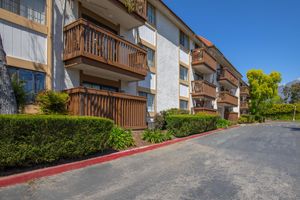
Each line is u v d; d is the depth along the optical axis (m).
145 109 12.76
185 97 21.56
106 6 11.57
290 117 51.19
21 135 5.36
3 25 7.97
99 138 7.32
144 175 6.01
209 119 18.41
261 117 43.56
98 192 4.72
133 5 12.15
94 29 9.95
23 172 5.49
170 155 8.75
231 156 8.71
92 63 9.85
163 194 4.67
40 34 9.11
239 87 44.00
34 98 8.69
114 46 11.24
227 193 4.80
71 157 6.77
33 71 8.80
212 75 29.70
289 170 6.75
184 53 21.89
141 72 13.02
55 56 9.63
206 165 7.23
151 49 16.75
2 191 4.61
